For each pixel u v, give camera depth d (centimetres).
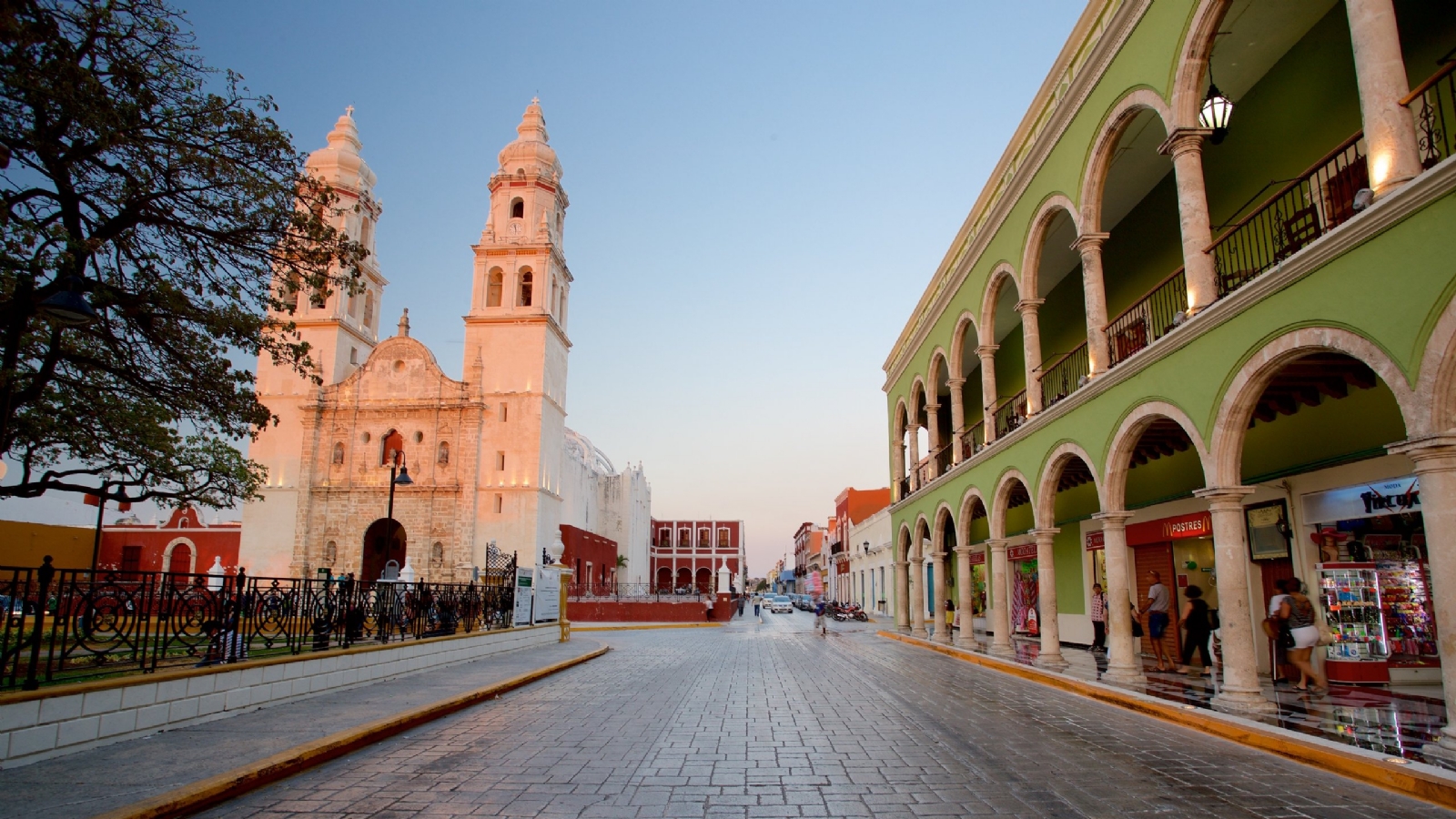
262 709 887
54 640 693
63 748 634
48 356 981
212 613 864
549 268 4894
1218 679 1088
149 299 998
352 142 5244
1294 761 669
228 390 1155
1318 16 1020
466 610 1662
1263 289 800
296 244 1095
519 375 4706
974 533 2622
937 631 2138
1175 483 1395
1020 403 1923
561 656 1714
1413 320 623
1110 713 945
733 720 892
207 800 529
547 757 687
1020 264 1516
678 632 3272
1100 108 1167
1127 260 1560
